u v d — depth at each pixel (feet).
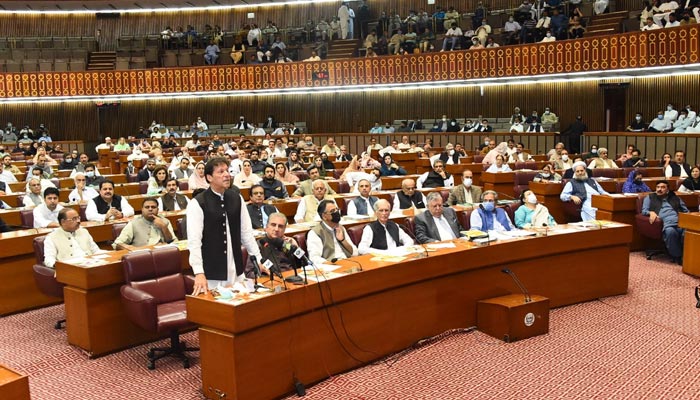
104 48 95.25
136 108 88.63
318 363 17.97
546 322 21.58
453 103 78.59
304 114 86.22
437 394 17.17
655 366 18.80
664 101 66.13
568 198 36.24
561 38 68.80
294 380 17.30
